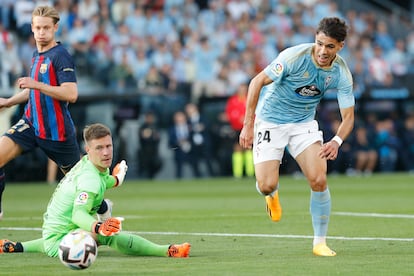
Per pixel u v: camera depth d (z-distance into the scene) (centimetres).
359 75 10088
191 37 9669
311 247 3219
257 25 10206
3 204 5841
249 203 5722
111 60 8956
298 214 4691
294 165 9550
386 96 10131
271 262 2762
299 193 6625
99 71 8881
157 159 9044
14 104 3475
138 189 7450
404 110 10256
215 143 9394
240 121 9169
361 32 10675
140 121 9038
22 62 8425
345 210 4981
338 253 3025
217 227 4016
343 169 9781
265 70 3072
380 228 3912
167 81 9225
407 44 10869
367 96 10050
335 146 3022
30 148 3425
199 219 4450
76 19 9044
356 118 9944
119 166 3009
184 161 9088
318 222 3006
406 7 11869
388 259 2833
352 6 10881
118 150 8906
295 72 3053
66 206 2806
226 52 9712
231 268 2622
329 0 10806
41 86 3250
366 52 10369
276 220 3325
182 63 9394
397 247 3195
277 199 3288
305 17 10581
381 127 9938
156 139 9006
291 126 3138
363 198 6062
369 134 9812
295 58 3042
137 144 9012
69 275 2495
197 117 9094
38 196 6631
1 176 3444
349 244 3303
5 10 8656
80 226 2705
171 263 2739
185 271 2559
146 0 9719
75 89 3331
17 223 4306
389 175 9525
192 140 9062
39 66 3353
